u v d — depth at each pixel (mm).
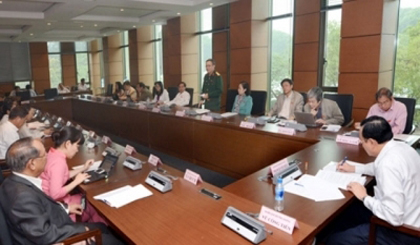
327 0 5453
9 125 3201
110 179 2100
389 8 4352
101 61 14328
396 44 4688
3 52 12750
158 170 2256
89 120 7289
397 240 1574
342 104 3840
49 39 12391
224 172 3926
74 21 7844
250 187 1892
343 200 1683
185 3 6434
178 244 1312
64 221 1646
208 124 4012
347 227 2006
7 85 12969
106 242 1767
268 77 6887
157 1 6023
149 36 10656
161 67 10633
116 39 12539
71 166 2461
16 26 8922
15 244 1506
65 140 2027
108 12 7324
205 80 5395
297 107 4059
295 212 1561
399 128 3244
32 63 13414
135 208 1654
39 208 1496
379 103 3258
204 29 8391
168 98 6652
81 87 12453
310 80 5844
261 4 6488
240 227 1377
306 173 2066
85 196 1898
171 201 1724
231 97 5020
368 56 4406
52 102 7824
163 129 4828
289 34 6328
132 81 11047
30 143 1579
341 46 4691
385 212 1508
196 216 1546
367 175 1984
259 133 3410
